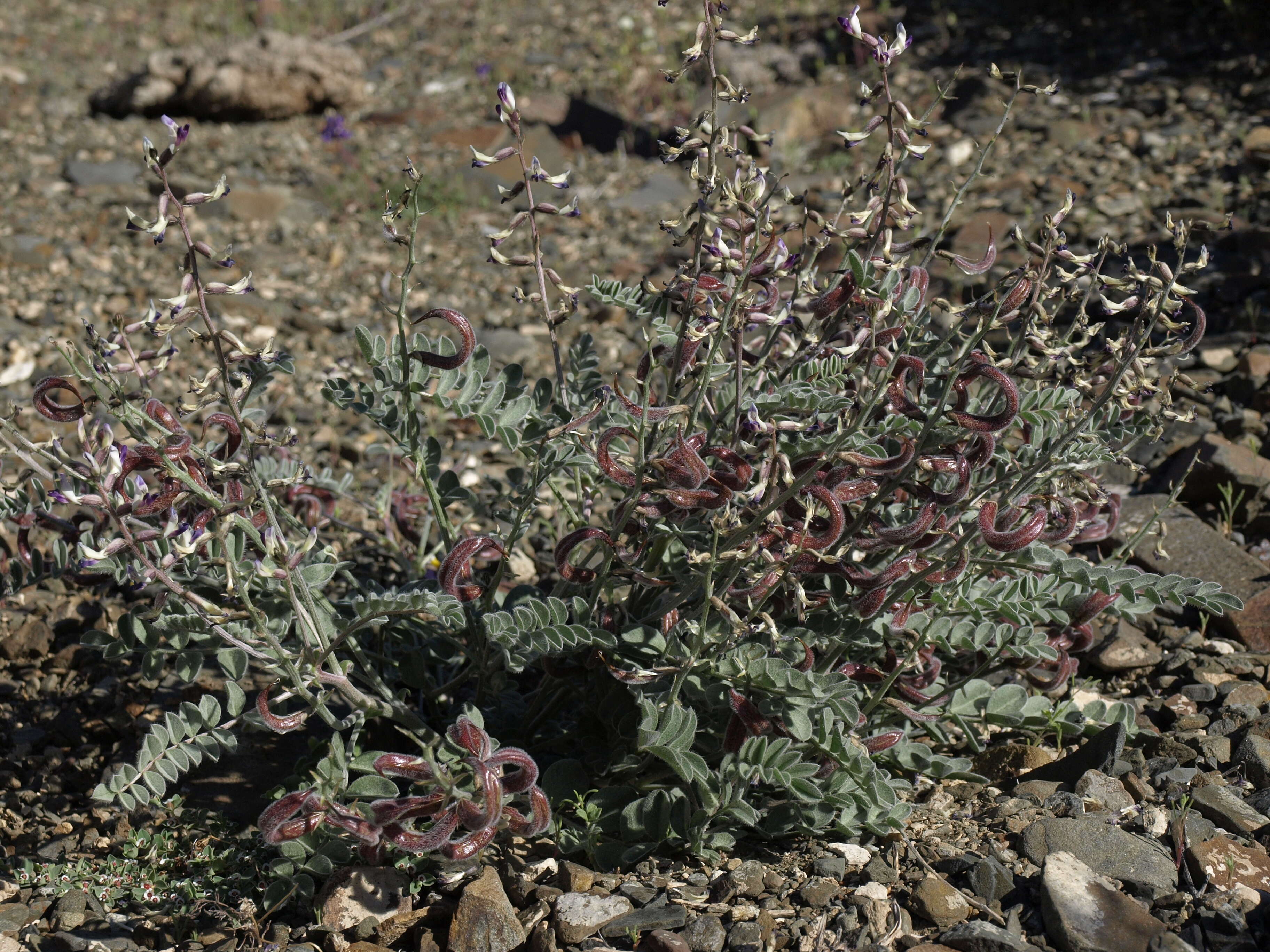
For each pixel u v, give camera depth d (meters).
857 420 2.43
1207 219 5.94
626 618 2.70
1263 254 5.49
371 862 2.50
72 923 2.61
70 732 3.39
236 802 3.03
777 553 2.54
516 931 2.46
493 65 9.95
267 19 11.39
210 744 2.54
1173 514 3.95
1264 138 6.63
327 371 5.70
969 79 8.33
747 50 9.24
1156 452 4.36
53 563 2.94
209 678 3.52
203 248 2.31
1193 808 2.69
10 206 7.35
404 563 3.66
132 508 2.31
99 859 2.87
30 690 3.61
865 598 2.49
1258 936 2.31
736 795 2.50
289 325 6.14
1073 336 4.59
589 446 2.82
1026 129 7.54
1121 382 2.86
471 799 2.36
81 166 7.97
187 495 2.53
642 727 2.50
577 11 10.93
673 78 2.59
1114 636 3.44
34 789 3.19
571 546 2.53
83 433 2.29
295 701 3.32
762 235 2.65
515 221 2.82
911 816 2.79
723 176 2.58
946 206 6.73
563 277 6.64
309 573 2.75
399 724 3.03
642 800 2.65
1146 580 2.64
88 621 3.88
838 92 8.41
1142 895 2.43
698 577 2.63
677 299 2.72
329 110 9.30
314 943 2.54
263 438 2.61
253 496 2.43
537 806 2.33
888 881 2.53
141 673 3.56
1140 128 7.25
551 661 2.74
